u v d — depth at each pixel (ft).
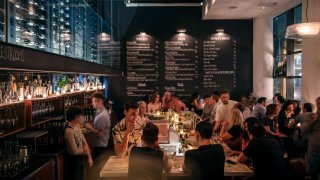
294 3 27.58
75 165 15.81
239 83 37.37
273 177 12.63
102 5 29.14
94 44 25.16
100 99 19.51
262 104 26.37
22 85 15.57
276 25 34.96
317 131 18.62
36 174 13.04
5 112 14.62
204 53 37.24
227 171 12.79
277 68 34.27
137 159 11.00
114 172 12.55
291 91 31.37
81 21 21.93
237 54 37.19
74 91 23.52
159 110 32.48
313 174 18.60
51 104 20.33
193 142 17.31
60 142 18.48
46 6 16.07
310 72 22.59
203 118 29.04
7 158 12.78
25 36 13.89
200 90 37.50
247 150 12.98
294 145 21.45
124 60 37.37
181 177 13.70
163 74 37.45
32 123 16.30
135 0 36.73
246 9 30.55
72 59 14.43
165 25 37.17
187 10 37.11
